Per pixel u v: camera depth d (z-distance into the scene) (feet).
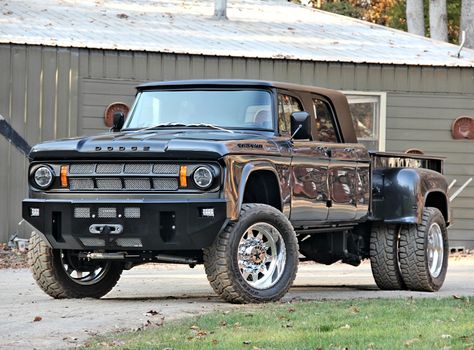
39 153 47.26
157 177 45.29
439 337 34.91
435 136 99.71
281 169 47.80
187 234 44.96
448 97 99.81
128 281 64.49
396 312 41.39
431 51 104.73
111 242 46.14
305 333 36.04
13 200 91.76
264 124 49.24
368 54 100.12
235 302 46.37
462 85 99.96
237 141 45.75
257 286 46.57
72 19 105.29
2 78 90.84
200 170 44.83
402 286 57.88
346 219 52.75
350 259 57.00
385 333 35.83
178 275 70.33
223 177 44.80
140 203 45.14
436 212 57.88
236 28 109.70
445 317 39.86
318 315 40.63
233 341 34.60
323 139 52.85
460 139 100.01
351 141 54.80
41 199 47.34
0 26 96.78
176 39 98.63
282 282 47.16
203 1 131.03
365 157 54.13
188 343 34.30
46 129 91.81
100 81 92.53
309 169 49.78
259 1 136.15
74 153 46.37
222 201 44.60
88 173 46.26
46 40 91.15
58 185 47.11
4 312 44.21
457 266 81.10
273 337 35.27
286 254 47.39
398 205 55.72
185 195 45.06
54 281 50.14
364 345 33.45
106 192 46.03
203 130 49.16
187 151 44.75
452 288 60.08
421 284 56.85
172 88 51.39
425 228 56.65
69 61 92.07
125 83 92.89
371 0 201.46
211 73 94.02
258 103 49.70
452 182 97.71
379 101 98.32
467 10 138.21
